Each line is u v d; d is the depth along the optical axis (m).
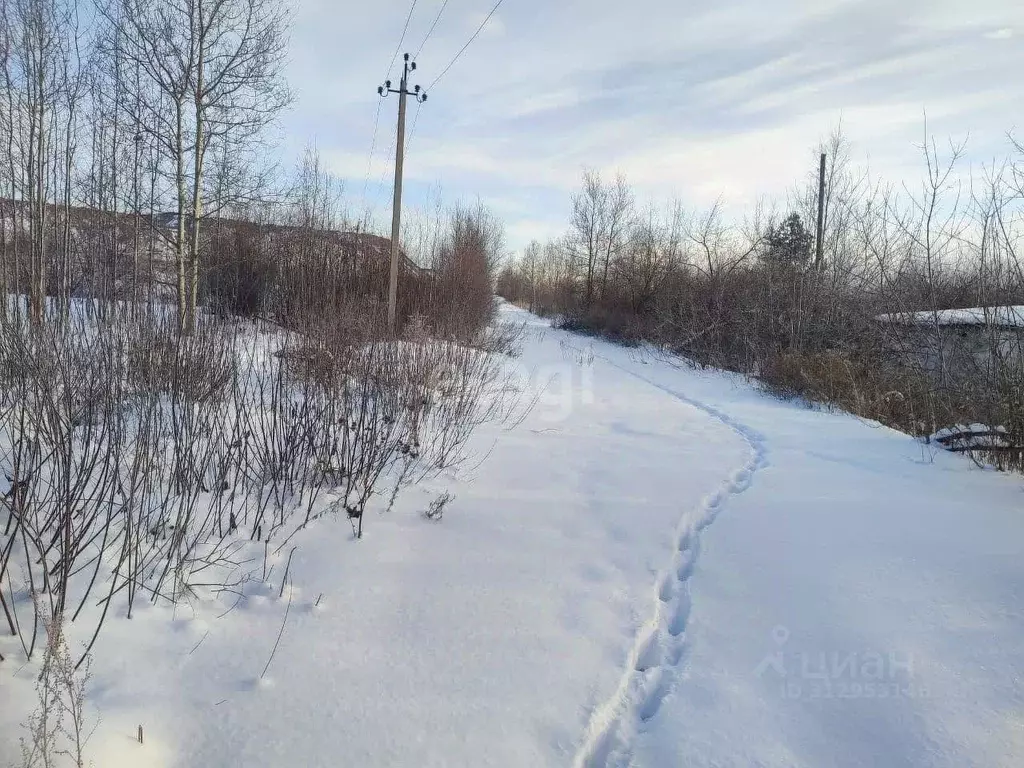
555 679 2.68
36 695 2.19
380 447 4.75
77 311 4.15
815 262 16.45
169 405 4.48
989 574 3.63
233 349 4.93
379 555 3.64
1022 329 7.04
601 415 8.91
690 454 6.71
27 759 1.86
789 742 2.35
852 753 2.28
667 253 25.52
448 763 2.18
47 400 3.25
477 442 6.49
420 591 3.31
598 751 2.34
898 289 9.56
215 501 3.73
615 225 32.25
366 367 5.60
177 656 2.60
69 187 4.66
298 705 2.40
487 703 2.49
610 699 2.58
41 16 5.32
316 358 5.27
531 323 37.03
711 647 2.99
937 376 8.86
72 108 4.82
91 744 2.04
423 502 4.54
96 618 2.69
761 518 4.65
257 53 10.45
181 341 4.62
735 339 16.41
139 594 2.90
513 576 3.57
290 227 12.08
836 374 10.59
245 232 10.88
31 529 3.10
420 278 14.26
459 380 7.86
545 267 54.56
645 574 3.73
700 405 10.56
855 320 12.83
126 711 2.25
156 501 3.64
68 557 2.72
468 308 13.91
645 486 5.41
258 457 4.33
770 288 16.02
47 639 2.35
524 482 5.30
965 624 3.10
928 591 3.44
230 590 3.10
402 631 2.95
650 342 22.42
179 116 9.96
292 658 2.67
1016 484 5.54
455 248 21.16
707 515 4.88
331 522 3.98
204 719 2.29
